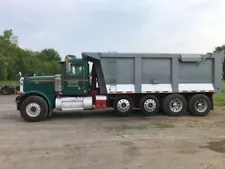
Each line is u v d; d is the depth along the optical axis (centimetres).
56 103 1354
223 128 1122
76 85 1378
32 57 8725
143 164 681
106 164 682
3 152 791
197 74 1466
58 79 1358
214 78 1476
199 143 880
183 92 1449
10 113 1581
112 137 965
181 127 1143
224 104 1938
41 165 677
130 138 949
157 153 773
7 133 1041
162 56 1428
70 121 1303
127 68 1406
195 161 702
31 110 1305
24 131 1077
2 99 2542
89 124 1222
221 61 1479
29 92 1327
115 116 1444
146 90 1412
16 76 6900
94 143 885
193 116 1440
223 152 782
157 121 1289
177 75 1444
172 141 905
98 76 1411
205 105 1447
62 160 715
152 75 1426
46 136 988
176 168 652
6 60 6856
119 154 765
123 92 1395
